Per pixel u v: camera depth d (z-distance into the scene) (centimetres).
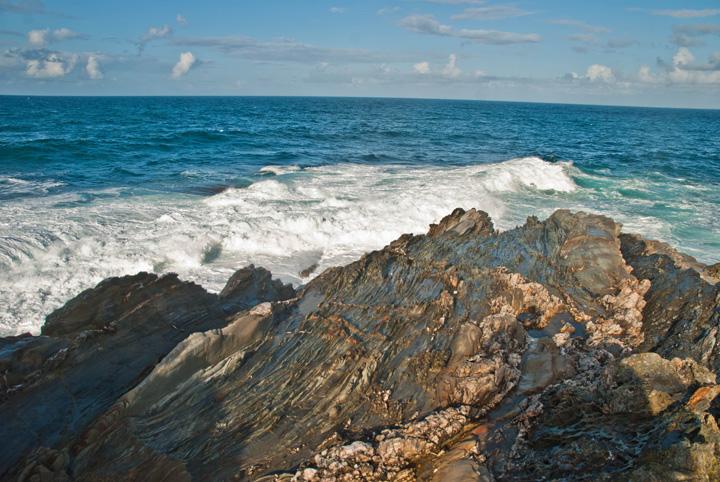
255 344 723
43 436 585
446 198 2036
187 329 797
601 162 3853
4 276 1215
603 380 599
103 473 548
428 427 579
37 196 1922
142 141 3800
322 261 1478
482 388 627
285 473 539
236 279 962
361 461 543
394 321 755
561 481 482
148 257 1352
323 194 2109
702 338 743
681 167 3700
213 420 611
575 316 866
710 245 1727
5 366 651
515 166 2911
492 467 526
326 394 642
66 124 5350
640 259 1105
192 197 2045
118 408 609
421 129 6506
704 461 433
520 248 1071
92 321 770
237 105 13812
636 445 503
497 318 761
